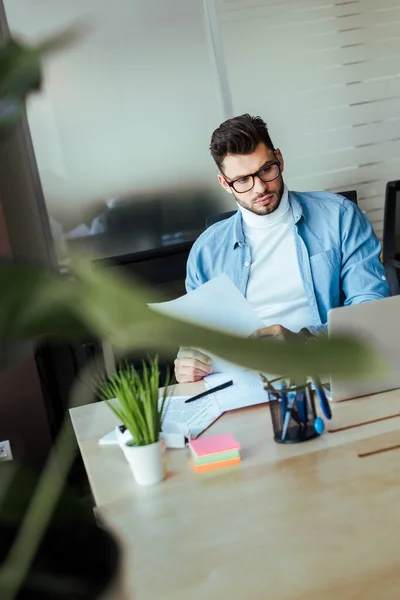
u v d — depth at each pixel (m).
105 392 1.50
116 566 0.34
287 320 2.45
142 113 3.89
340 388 1.74
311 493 1.28
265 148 2.40
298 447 1.50
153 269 3.96
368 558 1.04
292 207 2.49
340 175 4.30
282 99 4.14
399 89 4.33
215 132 2.44
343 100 4.25
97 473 1.54
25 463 0.34
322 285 2.46
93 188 3.85
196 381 2.06
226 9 3.97
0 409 3.38
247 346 0.18
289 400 1.54
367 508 1.19
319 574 1.02
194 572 1.07
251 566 1.06
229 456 1.46
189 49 3.93
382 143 4.34
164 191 3.96
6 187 3.71
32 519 0.31
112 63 3.82
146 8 3.84
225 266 2.54
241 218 2.54
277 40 4.09
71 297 0.20
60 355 3.47
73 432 0.31
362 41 4.23
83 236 3.86
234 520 1.22
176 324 0.19
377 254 2.49
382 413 1.63
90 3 3.73
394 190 3.31
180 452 1.59
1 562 0.31
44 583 0.32
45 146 3.76
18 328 0.20
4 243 3.40
